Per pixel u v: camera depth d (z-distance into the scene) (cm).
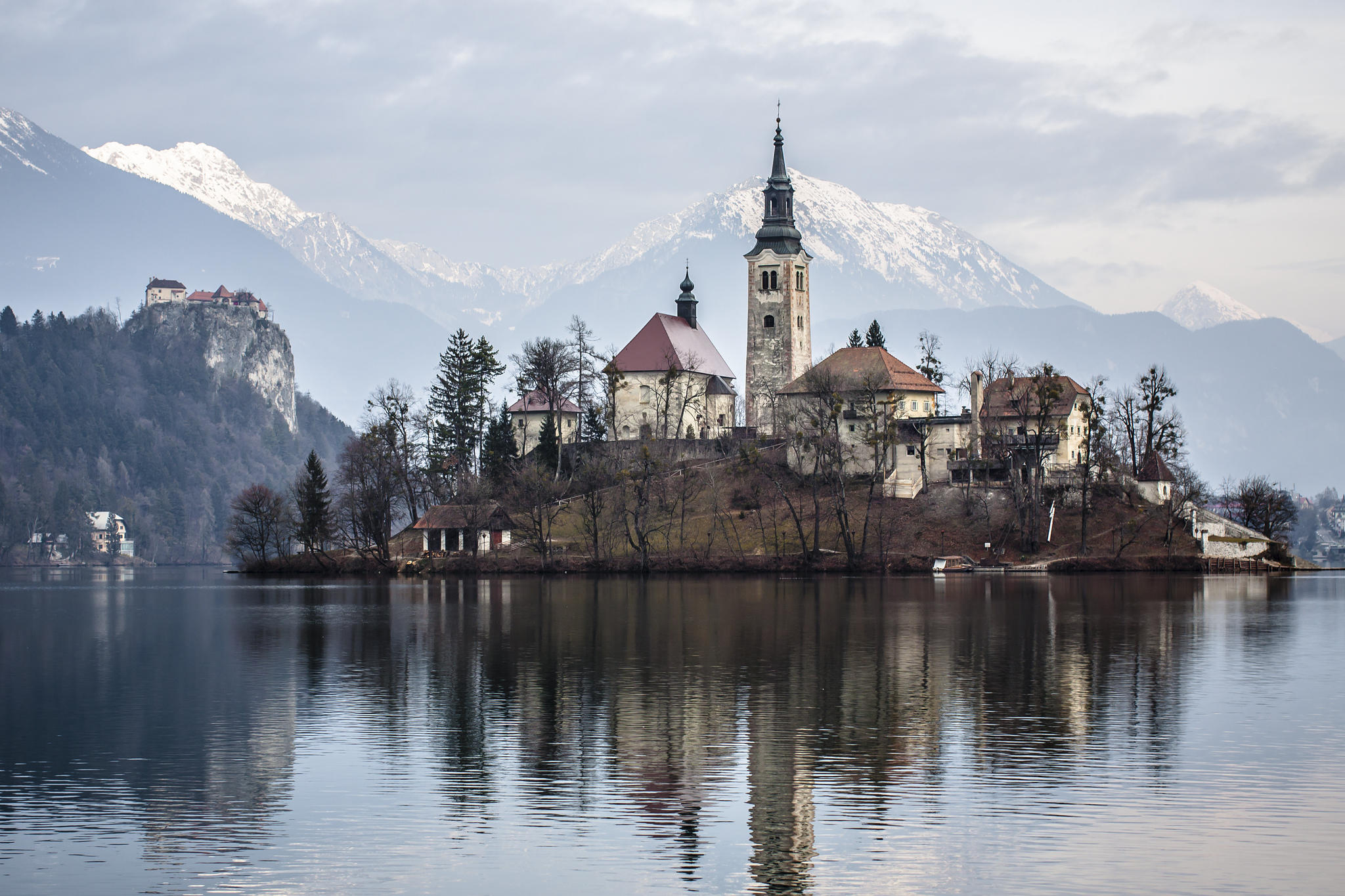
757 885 4181
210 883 4238
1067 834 4625
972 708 6788
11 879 4275
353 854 4509
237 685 7669
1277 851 4444
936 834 4644
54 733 6275
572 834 4691
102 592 17200
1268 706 6838
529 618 11300
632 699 7081
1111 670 8019
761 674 7931
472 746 5966
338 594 14938
